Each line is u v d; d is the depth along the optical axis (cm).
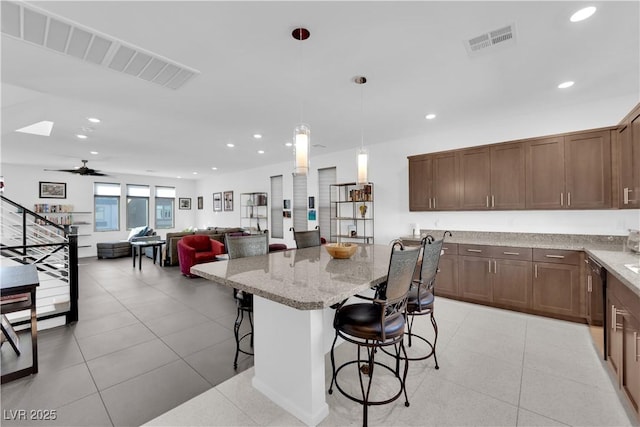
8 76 251
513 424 163
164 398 187
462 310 346
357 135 460
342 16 180
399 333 164
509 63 240
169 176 959
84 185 814
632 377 170
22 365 220
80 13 173
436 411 174
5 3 163
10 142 482
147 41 204
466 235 422
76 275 319
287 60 232
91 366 225
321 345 170
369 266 204
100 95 294
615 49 219
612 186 298
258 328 194
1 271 251
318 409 167
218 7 170
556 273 313
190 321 317
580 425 162
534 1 168
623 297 185
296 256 251
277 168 721
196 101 313
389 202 503
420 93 299
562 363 227
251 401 184
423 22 187
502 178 363
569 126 340
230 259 235
